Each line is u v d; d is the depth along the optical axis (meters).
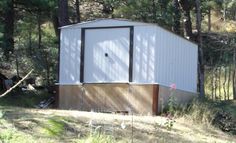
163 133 12.55
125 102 16.44
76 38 17.41
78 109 17.12
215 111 16.95
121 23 16.67
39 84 22.45
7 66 23.58
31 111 12.94
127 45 16.59
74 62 17.39
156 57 16.33
